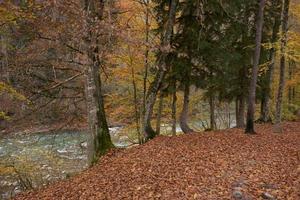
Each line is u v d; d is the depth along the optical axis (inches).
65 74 669.3
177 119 1066.7
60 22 545.3
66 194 428.5
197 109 1135.6
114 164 505.7
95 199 393.1
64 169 814.5
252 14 886.4
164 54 637.3
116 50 599.2
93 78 560.7
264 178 413.7
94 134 567.2
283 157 516.1
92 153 566.9
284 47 677.3
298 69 1254.9
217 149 550.3
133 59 738.2
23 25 556.4
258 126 885.2
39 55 609.3
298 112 1354.6
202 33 694.5
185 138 642.8
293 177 418.9
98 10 533.6
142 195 381.4
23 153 949.8
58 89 638.5
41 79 625.0
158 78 659.4
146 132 678.5
